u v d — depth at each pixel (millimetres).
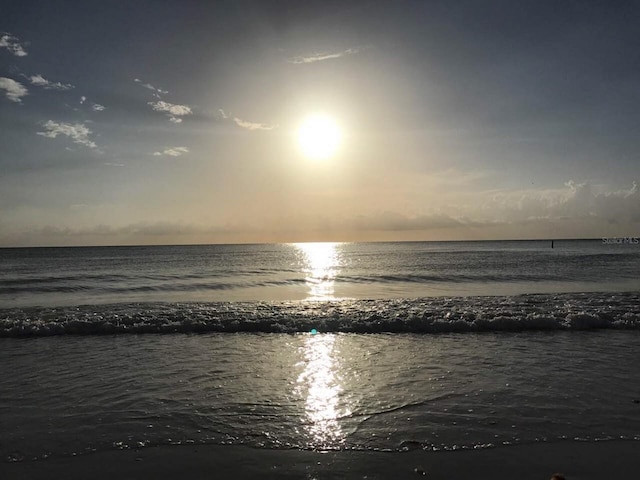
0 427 6453
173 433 6242
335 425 6469
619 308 15055
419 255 76062
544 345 11094
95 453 5695
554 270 36156
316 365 9539
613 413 6773
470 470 5227
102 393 7852
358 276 35031
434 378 8523
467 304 16688
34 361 10008
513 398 7414
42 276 37000
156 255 92125
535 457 5504
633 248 107375
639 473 5129
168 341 11961
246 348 11133
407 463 5402
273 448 5812
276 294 24359
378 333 12734
